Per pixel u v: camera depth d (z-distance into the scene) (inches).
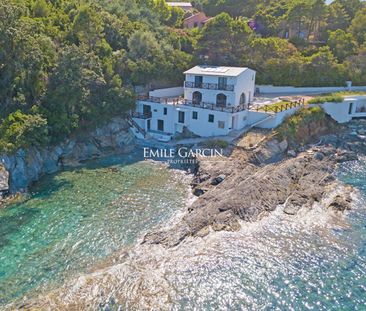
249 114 1900.8
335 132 2038.6
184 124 1926.7
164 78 2367.1
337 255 986.1
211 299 821.2
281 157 1664.6
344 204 1248.8
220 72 1947.6
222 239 1042.7
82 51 1782.7
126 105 1980.8
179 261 944.9
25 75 1608.0
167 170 1595.7
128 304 791.1
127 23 2586.1
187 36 2839.6
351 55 2733.8
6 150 1366.9
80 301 794.8
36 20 1984.5
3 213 1182.3
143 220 1154.7
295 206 1226.0
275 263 948.0
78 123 1760.6
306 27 3339.1
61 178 1491.1
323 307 805.9
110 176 1519.4
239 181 1363.2
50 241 1029.8
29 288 837.8
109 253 979.3
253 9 3708.2
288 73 2532.0
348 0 3678.6
